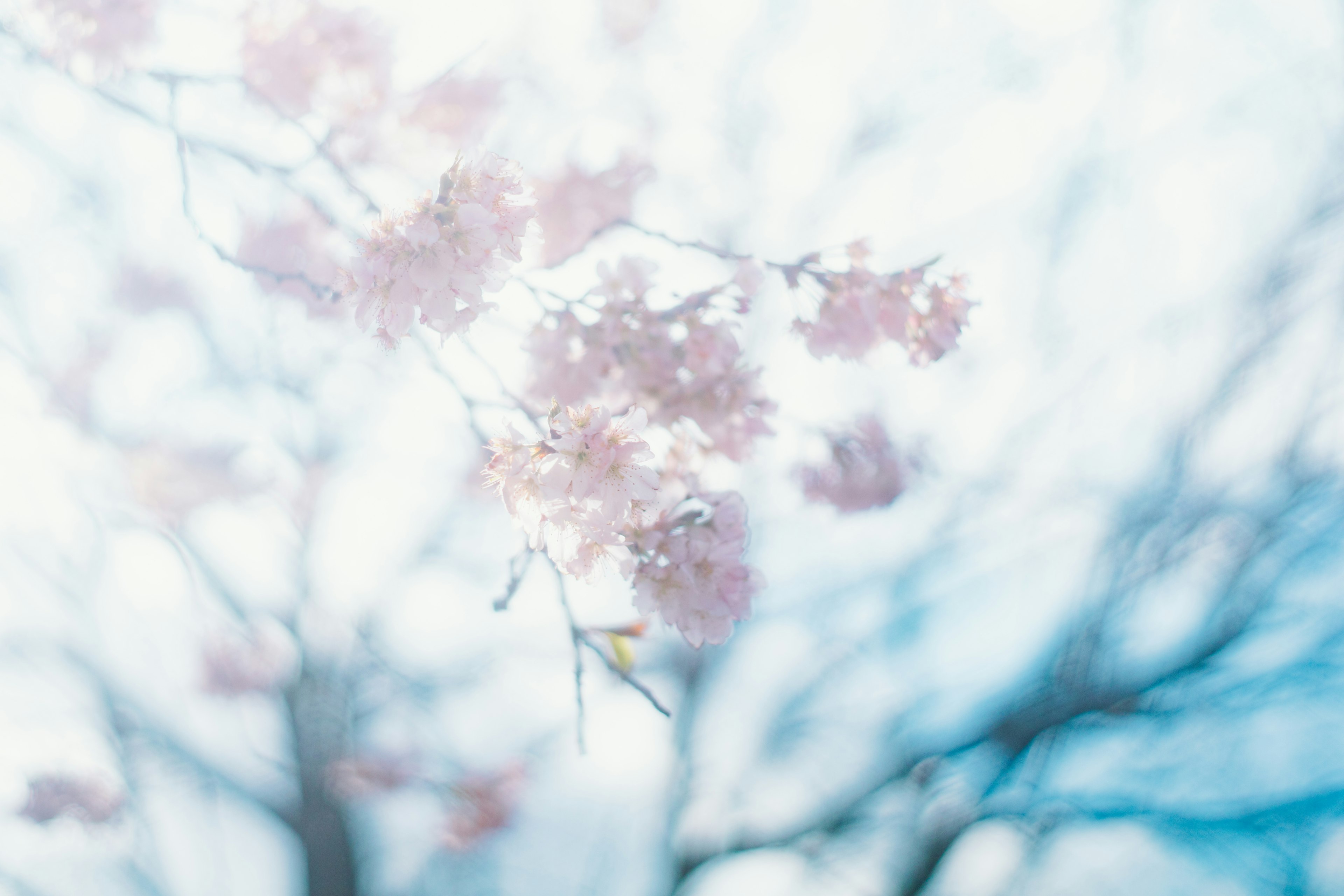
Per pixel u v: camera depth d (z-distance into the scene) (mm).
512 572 2309
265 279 4656
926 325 2807
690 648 7570
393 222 2135
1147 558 7070
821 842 7281
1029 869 7000
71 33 3135
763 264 2779
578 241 4297
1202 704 6699
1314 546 6742
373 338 2164
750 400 2725
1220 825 6328
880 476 4430
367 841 6430
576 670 2217
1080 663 6984
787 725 8039
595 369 2711
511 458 2096
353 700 6645
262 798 6352
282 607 6586
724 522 2223
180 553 5781
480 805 6156
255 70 3309
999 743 7117
